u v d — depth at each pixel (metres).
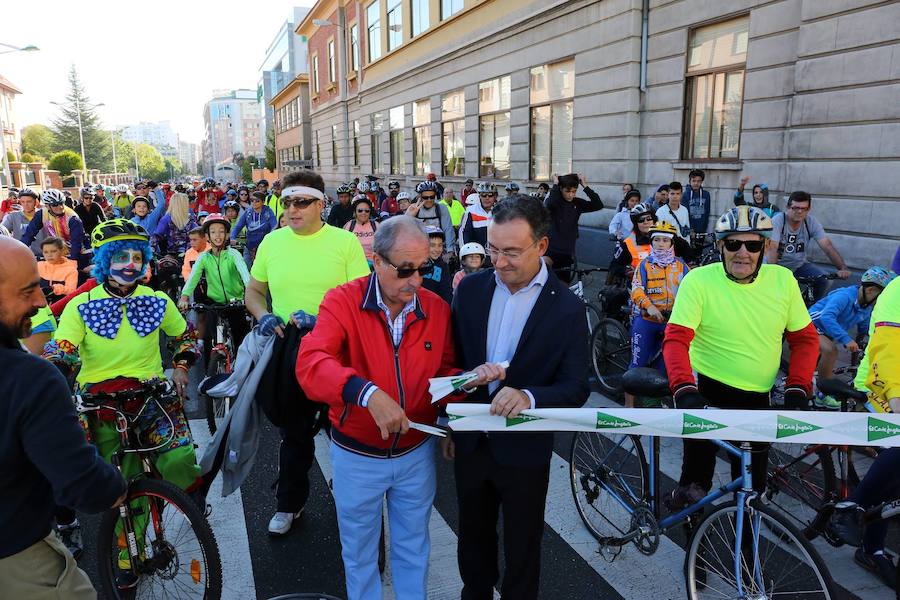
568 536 3.62
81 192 11.11
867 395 3.23
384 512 3.43
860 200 8.26
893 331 2.82
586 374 2.45
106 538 2.84
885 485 3.02
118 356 3.05
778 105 9.41
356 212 7.75
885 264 8.04
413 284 2.27
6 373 1.64
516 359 2.40
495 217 2.31
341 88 33.72
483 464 2.43
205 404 5.48
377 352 2.36
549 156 15.23
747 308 2.96
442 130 21.36
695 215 10.53
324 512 3.90
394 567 2.60
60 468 1.67
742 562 2.65
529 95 15.61
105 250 3.02
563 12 13.84
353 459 2.43
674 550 3.49
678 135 11.44
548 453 2.45
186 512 2.73
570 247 7.50
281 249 3.55
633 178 12.51
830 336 4.55
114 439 3.08
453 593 3.13
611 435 3.47
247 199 17.67
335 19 34.31
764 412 2.50
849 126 8.30
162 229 9.33
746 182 9.43
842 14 8.23
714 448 3.15
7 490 1.67
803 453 3.50
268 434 5.18
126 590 2.95
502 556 3.48
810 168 8.84
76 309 3.02
